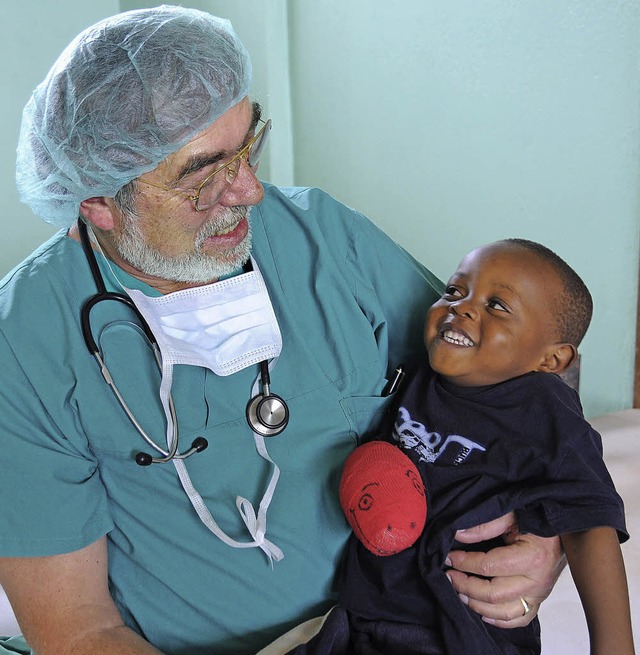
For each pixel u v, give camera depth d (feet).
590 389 9.36
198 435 3.81
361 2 11.23
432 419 4.02
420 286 4.57
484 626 3.62
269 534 3.88
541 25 8.94
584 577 3.54
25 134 3.61
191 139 3.36
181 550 3.78
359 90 11.62
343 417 4.10
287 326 4.07
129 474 3.71
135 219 3.51
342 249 4.38
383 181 11.59
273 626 3.92
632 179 8.41
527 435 3.77
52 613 3.50
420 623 3.72
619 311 8.85
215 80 3.38
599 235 8.84
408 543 3.58
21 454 3.47
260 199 3.60
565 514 3.55
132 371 3.72
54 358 3.59
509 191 9.73
